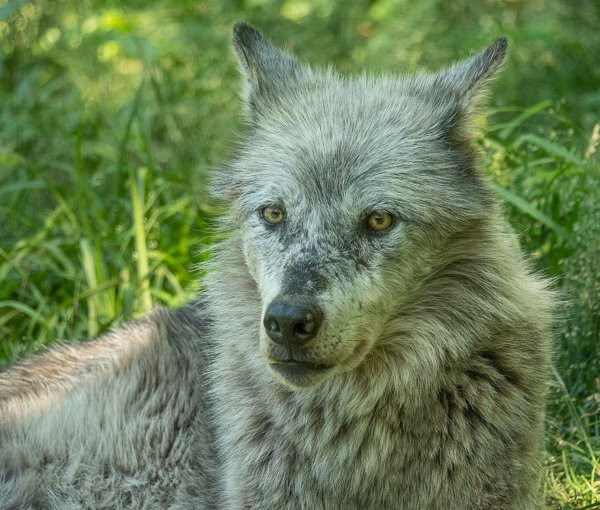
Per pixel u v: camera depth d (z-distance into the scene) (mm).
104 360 9641
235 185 8211
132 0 18797
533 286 8406
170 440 8984
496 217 8125
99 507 9070
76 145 12859
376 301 7488
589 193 11234
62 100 16094
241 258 8242
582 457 9219
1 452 8992
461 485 7824
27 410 9320
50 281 12562
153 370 9258
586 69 16219
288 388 7941
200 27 17594
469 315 7906
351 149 7707
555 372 9555
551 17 16641
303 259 7426
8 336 12055
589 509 8688
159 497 8977
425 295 7859
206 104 15414
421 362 7844
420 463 7871
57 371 9812
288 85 8586
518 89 15508
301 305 7098
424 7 16484
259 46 8828
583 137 13289
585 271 10391
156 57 16719
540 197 11617
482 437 7812
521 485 7953
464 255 7930
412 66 15492
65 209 12664
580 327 10305
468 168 8055
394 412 7875
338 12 17719
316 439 7906
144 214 12719
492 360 7977
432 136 7949
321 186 7613
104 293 11852
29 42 17375
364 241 7555
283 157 7824
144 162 14266
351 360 7473
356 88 8453
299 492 7984
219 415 8500
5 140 14969
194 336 9375
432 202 7707
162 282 12438
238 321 8211
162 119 15352
